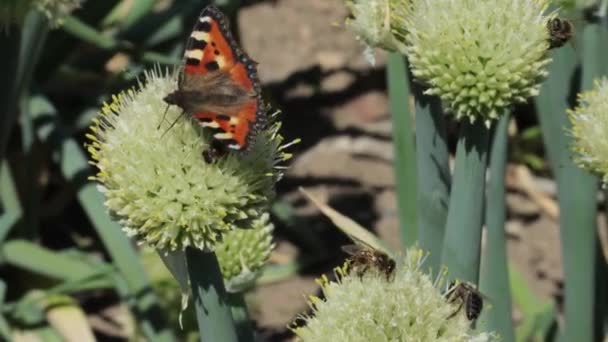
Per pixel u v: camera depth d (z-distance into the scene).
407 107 0.70
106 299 0.86
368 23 0.57
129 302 0.75
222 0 0.85
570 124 0.68
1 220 0.80
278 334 0.83
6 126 0.78
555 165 0.70
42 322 0.78
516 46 0.53
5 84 0.76
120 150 0.50
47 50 0.85
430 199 0.60
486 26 0.53
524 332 0.74
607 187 0.58
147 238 0.50
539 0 0.55
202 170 0.50
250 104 0.47
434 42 0.54
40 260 0.79
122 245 0.76
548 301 0.78
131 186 0.50
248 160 0.50
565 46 0.67
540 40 0.53
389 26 0.57
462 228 0.55
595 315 0.73
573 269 0.71
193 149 0.50
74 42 0.85
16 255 0.79
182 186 0.50
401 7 0.57
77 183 0.78
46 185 0.90
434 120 0.59
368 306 0.52
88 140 0.88
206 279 0.52
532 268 0.90
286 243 0.89
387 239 0.90
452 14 0.54
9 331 0.75
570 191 0.69
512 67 0.53
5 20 0.68
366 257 0.53
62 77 0.89
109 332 0.84
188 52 0.49
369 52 0.58
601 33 0.66
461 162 0.55
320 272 0.88
